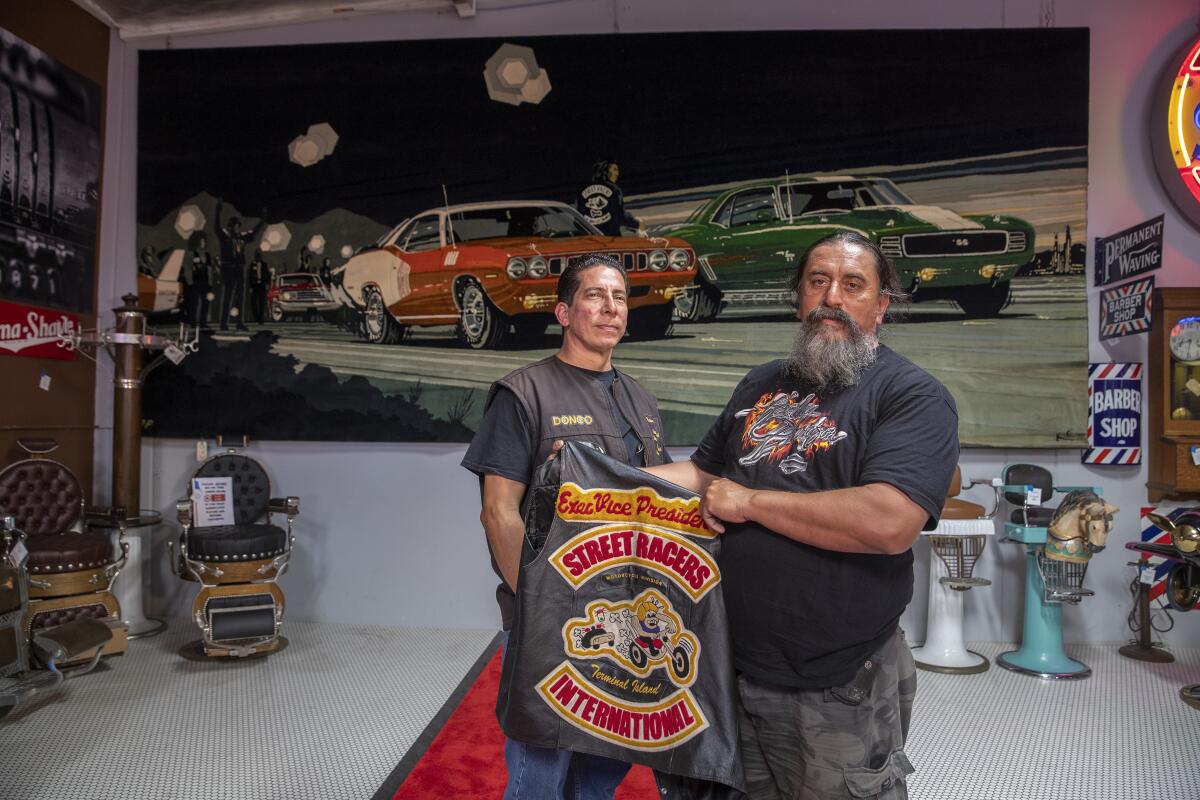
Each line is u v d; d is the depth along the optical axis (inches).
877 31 186.2
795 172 186.9
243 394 194.4
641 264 188.2
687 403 186.7
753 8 191.5
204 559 161.6
